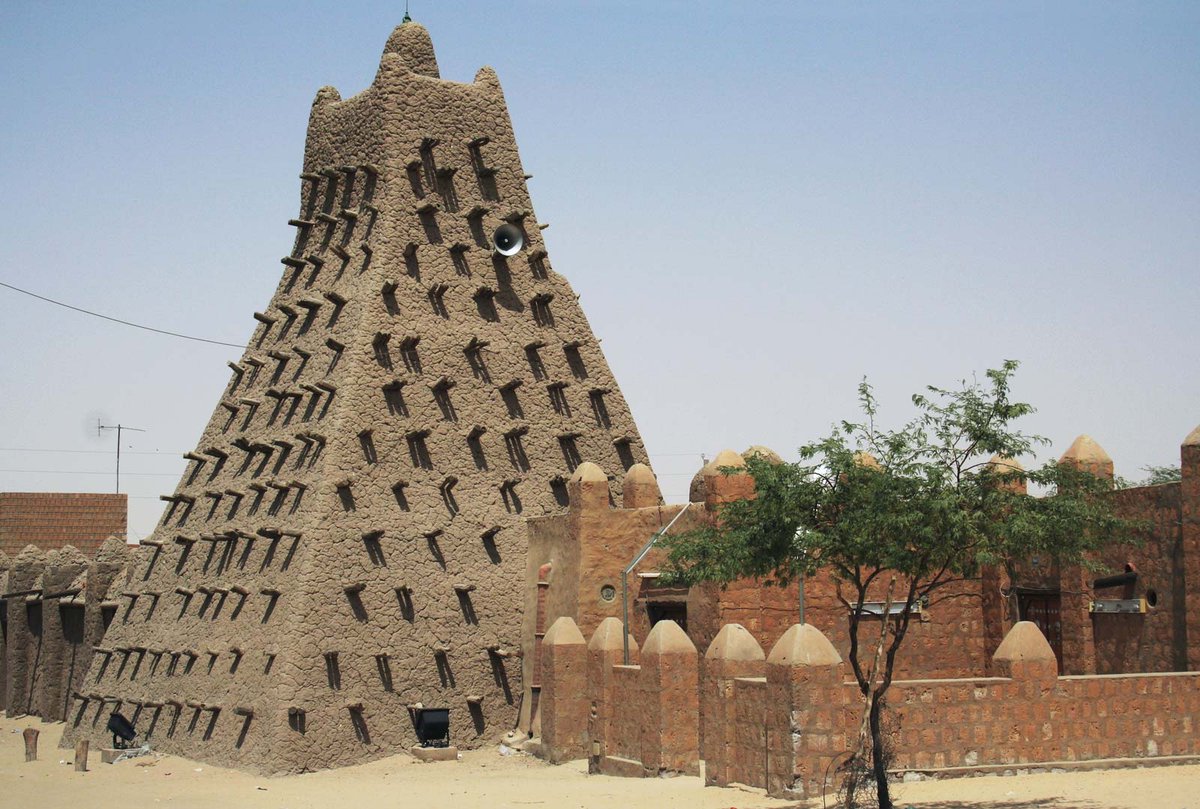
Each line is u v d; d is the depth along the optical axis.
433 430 37.22
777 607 31.08
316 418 37.00
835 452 22.03
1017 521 21.03
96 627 46.12
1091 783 23.47
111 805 28.08
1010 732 24.67
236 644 36.12
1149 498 29.84
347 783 31.45
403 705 35.03
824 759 23.14
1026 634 25.14
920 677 32.50
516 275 40.00
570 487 34.94
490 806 25.50
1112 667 30.64
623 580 33.03
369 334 36.88
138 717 39.38
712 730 25.36
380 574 35.47
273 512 37.09
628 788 26.22
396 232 38.06
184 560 40.62
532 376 39.28
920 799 22.42
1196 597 28.14
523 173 40.84
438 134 39.62
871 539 21.91
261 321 41.97
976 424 21.80
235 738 34.69
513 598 37.06
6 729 49.50
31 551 54.34
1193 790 22.44
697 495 34.06
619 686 29.02
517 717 36.28
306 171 42.34
